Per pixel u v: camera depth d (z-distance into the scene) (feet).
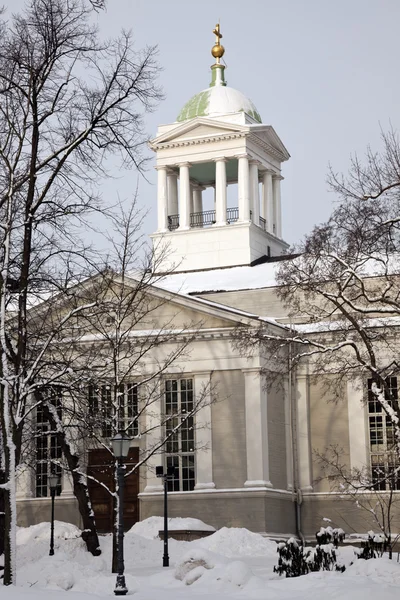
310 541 196.95
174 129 251.60
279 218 266.36
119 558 108.27
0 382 112.98
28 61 122.11
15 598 97.45
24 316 120.98
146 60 125.39
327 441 199.93
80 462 195.62
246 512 189.47
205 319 197.77
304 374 201.98
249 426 192.13
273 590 108.37
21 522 202.39
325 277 150.82
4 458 113.19
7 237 117.91
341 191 144.05
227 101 258.98
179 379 197.26
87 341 184.44
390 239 142.51
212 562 123.44
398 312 143.84
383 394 147.43
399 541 182.70
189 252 250.16
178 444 196.24
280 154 264.52
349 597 97.86
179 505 193.47
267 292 223.92
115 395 143.23
